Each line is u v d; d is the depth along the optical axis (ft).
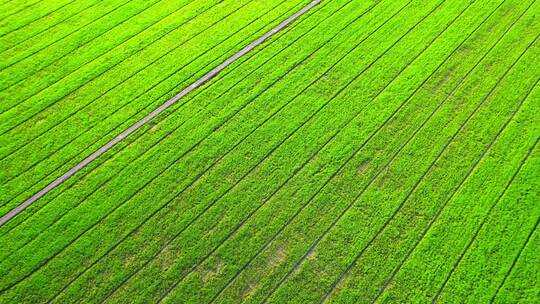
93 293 39.37
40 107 52.95
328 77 55.11
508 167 45.93
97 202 44.98
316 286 39.60
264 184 46.11
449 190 44.73
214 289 39.65
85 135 50.42
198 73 56.08
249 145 49.19
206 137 49.98
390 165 46.98
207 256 41.55
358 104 52.21
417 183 45.55
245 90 54.08
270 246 42.04
